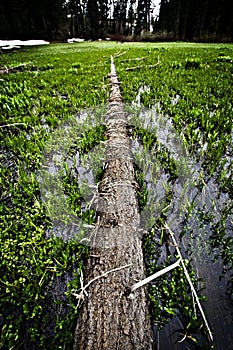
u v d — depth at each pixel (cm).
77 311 158
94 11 5981
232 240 214
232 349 143
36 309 161
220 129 431
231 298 169
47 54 2311
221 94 626
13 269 190
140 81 840
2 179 317
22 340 150
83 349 125
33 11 4547
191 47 2323
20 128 507
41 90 801
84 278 172
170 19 4872
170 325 155
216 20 3581
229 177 283
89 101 630
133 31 6612
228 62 1173
